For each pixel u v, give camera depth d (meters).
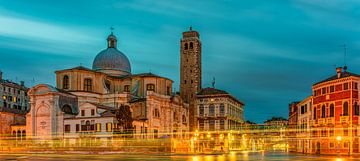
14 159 59.25
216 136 142.38
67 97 116.50
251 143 153.38
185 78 153.75
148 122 119.94
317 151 89.31
